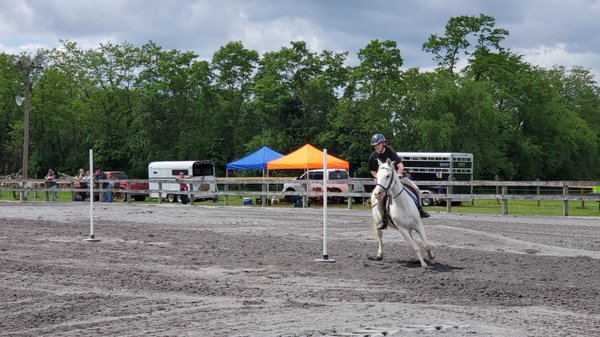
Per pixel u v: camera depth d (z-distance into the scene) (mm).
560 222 23281
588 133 78000
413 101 61312
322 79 69125
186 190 41281
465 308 9125
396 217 13156
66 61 81625
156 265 13516
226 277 12000
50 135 77188
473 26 68812
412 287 10922
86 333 7855
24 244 17172
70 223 23781
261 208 32938
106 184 43969
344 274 12328
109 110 79188
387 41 66812
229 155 74375
